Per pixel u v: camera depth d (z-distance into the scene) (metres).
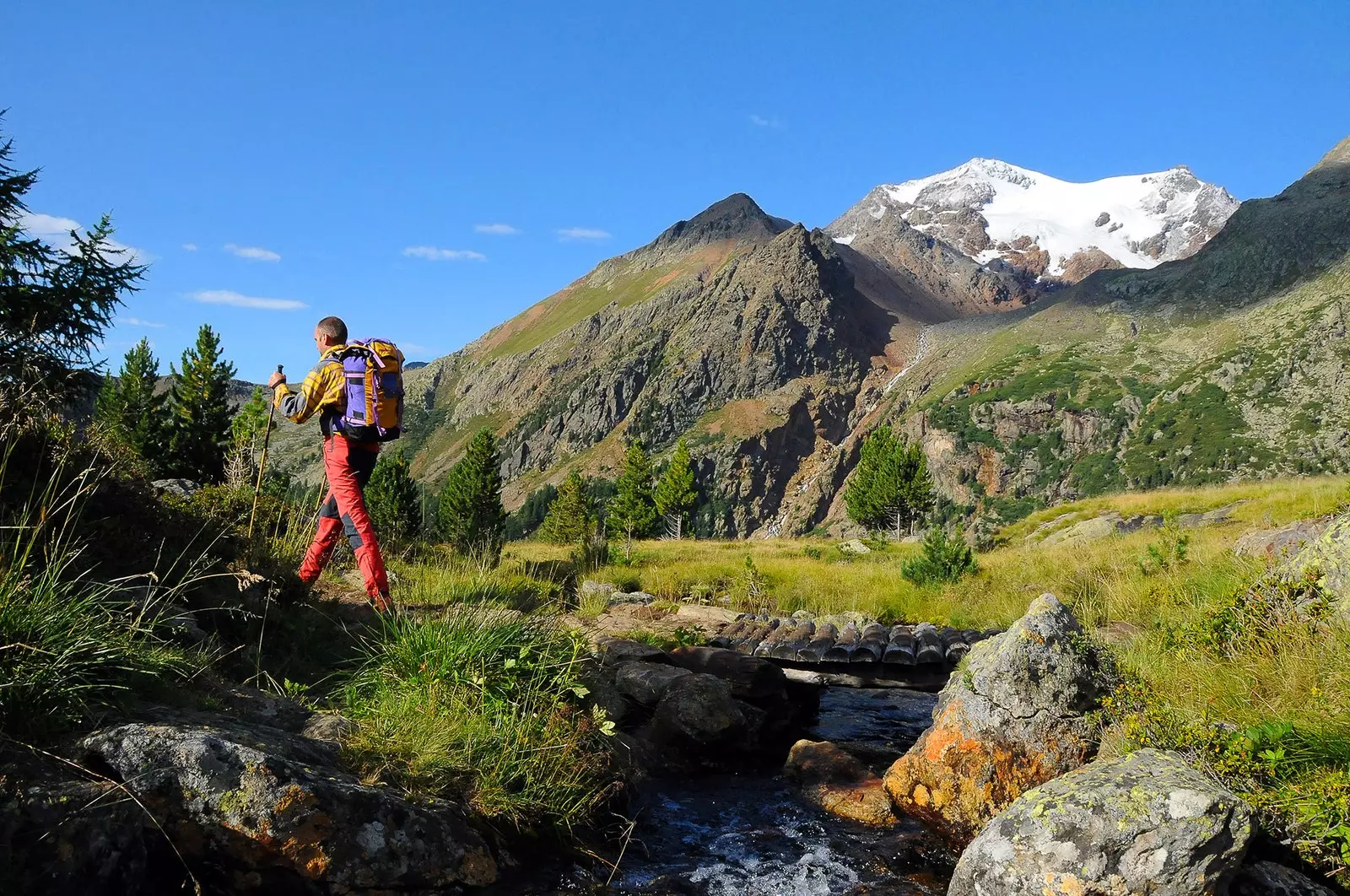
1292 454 187.12
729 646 11.30
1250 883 3.64
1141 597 11.41
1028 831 3.68
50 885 2.77
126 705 3.74
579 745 5.11
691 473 75.69
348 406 6.32
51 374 6.34
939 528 17.45
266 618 5.94
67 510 5.25
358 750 4.14
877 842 5.06
